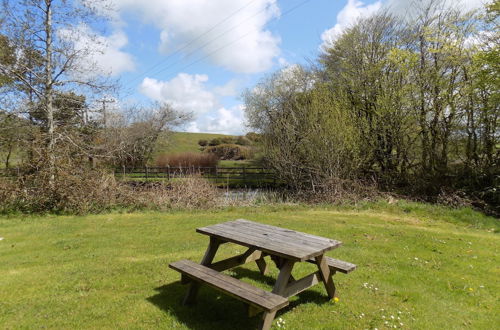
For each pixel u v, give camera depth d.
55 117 12.94
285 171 15.81
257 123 25.95
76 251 5.89
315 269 4.91
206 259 3.96
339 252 5.87
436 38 13.97
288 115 17.56
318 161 14.10
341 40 18.98
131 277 4.57
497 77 11.35
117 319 3.39
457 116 13.59
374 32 17.42
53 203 9.84
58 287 4.22
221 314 3.54
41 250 5.96
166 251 5.90
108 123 18.88
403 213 10.41
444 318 3.55
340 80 18.17
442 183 13.58
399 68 14.75
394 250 6.12
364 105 16.78
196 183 12.53
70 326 3.25
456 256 5.86
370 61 17.11
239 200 13.01
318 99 15.30
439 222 9.38
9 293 4.04
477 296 4.16
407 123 14.73
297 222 8.69
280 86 24.91
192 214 10.00
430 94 14.19
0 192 9.30
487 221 9.56
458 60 13.45
